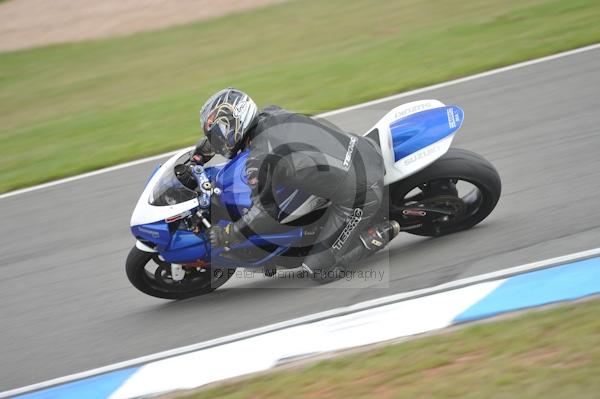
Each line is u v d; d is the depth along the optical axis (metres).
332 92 37.34
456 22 47.59
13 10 75.56
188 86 46.25
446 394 13.88
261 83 42.06
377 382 14.86
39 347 19.95
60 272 24.33
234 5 66.50
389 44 45.22
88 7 72.94
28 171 35.16
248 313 19.39
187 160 20.12
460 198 20.27
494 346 15.24
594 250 18.53
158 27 64.06
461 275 18.72
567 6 45.41
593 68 33.06
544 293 17.14
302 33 53.81
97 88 50.56
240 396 15.44
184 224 19.58
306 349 16.97
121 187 30.52
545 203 21.92
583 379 13.30
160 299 21.53
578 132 26.81
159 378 17.09
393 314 17.62
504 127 28.81
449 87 34.59
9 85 55.19
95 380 17.59
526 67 35.16
